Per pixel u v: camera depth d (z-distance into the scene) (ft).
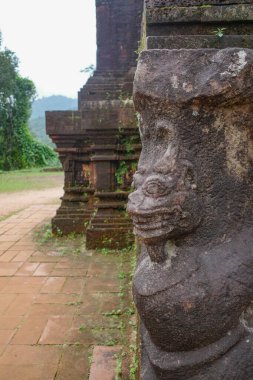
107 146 18.65
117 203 18.97
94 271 15.47
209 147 4.97
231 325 4.74
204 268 4.82
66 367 8.68
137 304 5.06
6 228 24.36
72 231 21.75
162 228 4.81
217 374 4.70
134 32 26.86
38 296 12.80
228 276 4.76
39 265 16.35
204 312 4.68
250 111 4.93
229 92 4.73
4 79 78.02
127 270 15.47
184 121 4.93
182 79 4.88
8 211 31.99
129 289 13.26
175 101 4.87
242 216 5.09
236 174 5.05
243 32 6.10
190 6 6.15
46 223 25.81
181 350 4.90
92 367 8.50
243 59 4.72
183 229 4.91
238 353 4.71
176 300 4.72
